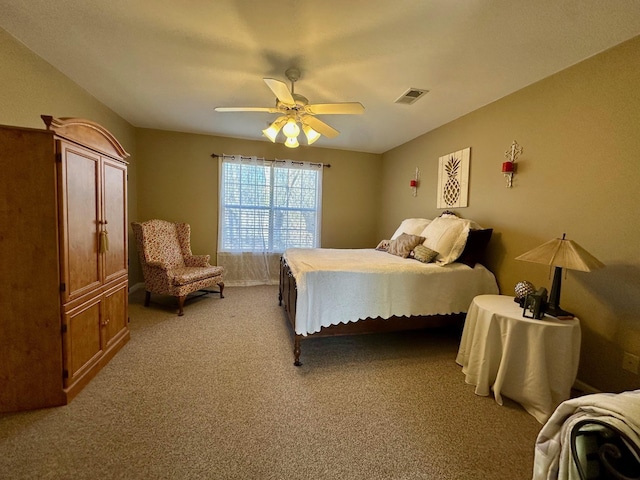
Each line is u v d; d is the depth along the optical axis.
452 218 2.92
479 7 1.53
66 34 1.88
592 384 1.92
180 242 3.95
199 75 2.41
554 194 2.17
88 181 1.89
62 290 1.64
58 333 1.64
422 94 2.62
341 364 2.23
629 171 1.73
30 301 1.59
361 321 2.38
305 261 2.62
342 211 4.97
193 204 4.29
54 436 1.42
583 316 1.97
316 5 1.55
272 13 1.63
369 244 5.16
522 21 1.62
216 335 2.66
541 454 0.87
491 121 2.76
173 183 4.18
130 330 2.72
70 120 1.71
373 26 1.72
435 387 1.94
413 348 2.55
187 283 3.24
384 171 4.99
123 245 2.40
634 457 0.65
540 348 1.67
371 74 2.29
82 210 1.83
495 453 1.40
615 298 1.80
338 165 4.89
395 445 1.43
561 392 1.68
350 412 1.67
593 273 1.91
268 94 2.76
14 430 1.45
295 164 4.64
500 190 2.65
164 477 1.21
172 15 1.67
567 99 2.07
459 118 3.19
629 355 1.73
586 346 1.95
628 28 1.64
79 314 1.79
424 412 1.68
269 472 1.25
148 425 1.51
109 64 2.26
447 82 2.38
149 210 4.12
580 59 1.97
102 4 1.59
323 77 2.35
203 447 1.37
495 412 1.70
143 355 2.26
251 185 4.50
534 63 2.05
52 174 1.59
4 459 1.28
